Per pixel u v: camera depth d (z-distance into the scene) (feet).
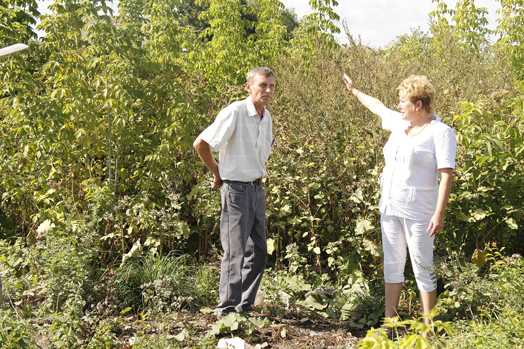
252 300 11.03
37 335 9.82
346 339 10.20
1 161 13.92
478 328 8.21
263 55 25.46
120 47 15.06
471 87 18.65
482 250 12.94
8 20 16.58
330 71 19.27
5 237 14.97
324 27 26.07
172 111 15.11
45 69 14.26
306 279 13.32
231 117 10.03
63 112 14.01
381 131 14.85
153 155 14.53
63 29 14.19
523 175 12.73
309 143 15.12
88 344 8.68
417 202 9.77
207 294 12.16
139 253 12.78
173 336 9.46
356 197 12.94
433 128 9.54
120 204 13.05
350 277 12.62
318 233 14.20
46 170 14.15
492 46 24.50
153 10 16.15
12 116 14.19
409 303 11.14
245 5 26.71
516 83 17.33
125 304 11.32
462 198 12.78
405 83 9.76
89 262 12.30
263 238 11.03
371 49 19.94
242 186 10.44
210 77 22.80
